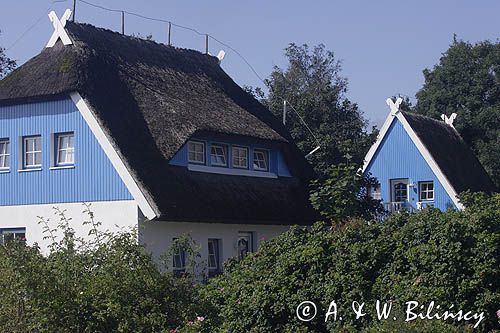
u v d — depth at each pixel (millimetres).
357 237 14555
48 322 12594
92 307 12742
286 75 61875
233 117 30312
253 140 30125
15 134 28156
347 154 29719
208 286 15086
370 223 15414
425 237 13719
